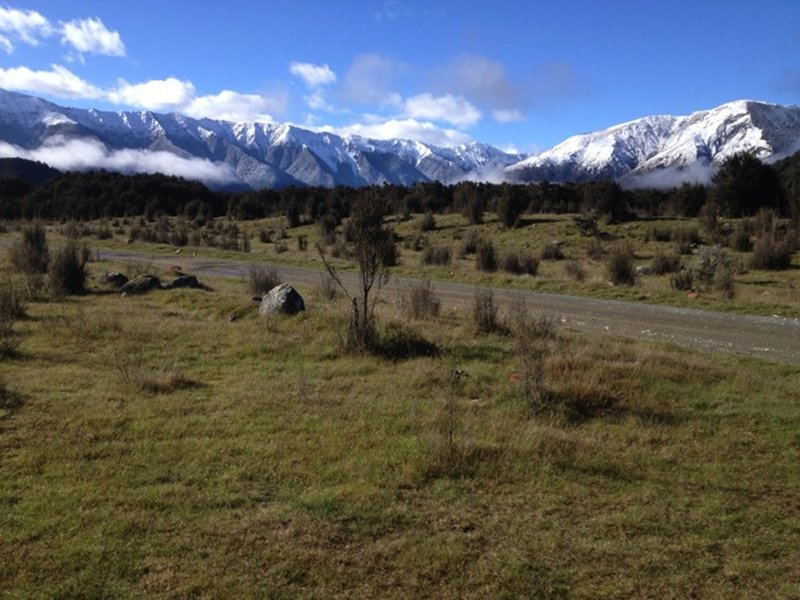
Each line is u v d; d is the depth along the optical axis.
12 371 8.09
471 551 4.01
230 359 9.23
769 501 4.89
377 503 4.62
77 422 6.14
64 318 11.66
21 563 3.72
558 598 3.57
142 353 9.40
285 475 5.09
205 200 78.50
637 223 38.97
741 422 6.76
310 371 8.57
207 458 5.38
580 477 5.21
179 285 17.78
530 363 7.59
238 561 3.83
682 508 4.72
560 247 33.94
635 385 7.84
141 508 4.45
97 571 3.68
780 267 24.72
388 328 10.54
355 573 3.75
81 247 25.20
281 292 12.95
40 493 4.63
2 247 32.56
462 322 12.45
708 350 11.23
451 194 62.56
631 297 18.84
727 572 3.87
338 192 66.44
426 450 5.54
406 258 31.56
